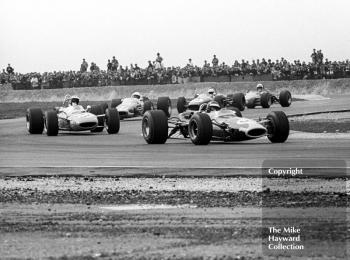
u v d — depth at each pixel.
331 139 59.22
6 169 42.78
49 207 28.59
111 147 56.00
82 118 71.25
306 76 168.25
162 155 48.75
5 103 166.12
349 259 19.56
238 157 45.97
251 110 104.38
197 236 22.36
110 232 23.28
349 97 141.50
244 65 171.88
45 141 63.66
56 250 20.86
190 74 174.38
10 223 25.11
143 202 29.41
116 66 180.38
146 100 100.81
